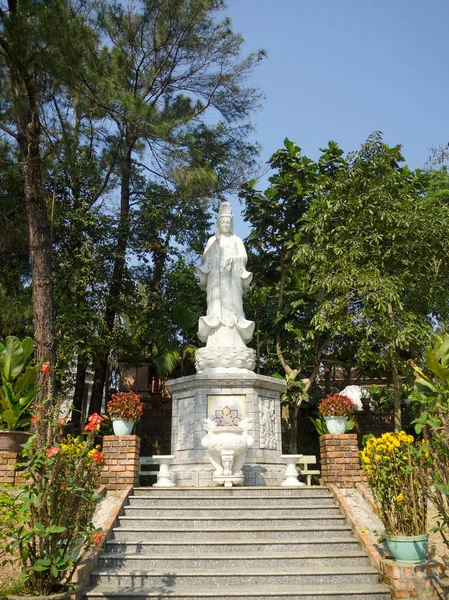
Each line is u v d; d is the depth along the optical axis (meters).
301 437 19.25
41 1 11.35
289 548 8.30
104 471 10.17
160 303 19.25
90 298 18.25
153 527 8.73
